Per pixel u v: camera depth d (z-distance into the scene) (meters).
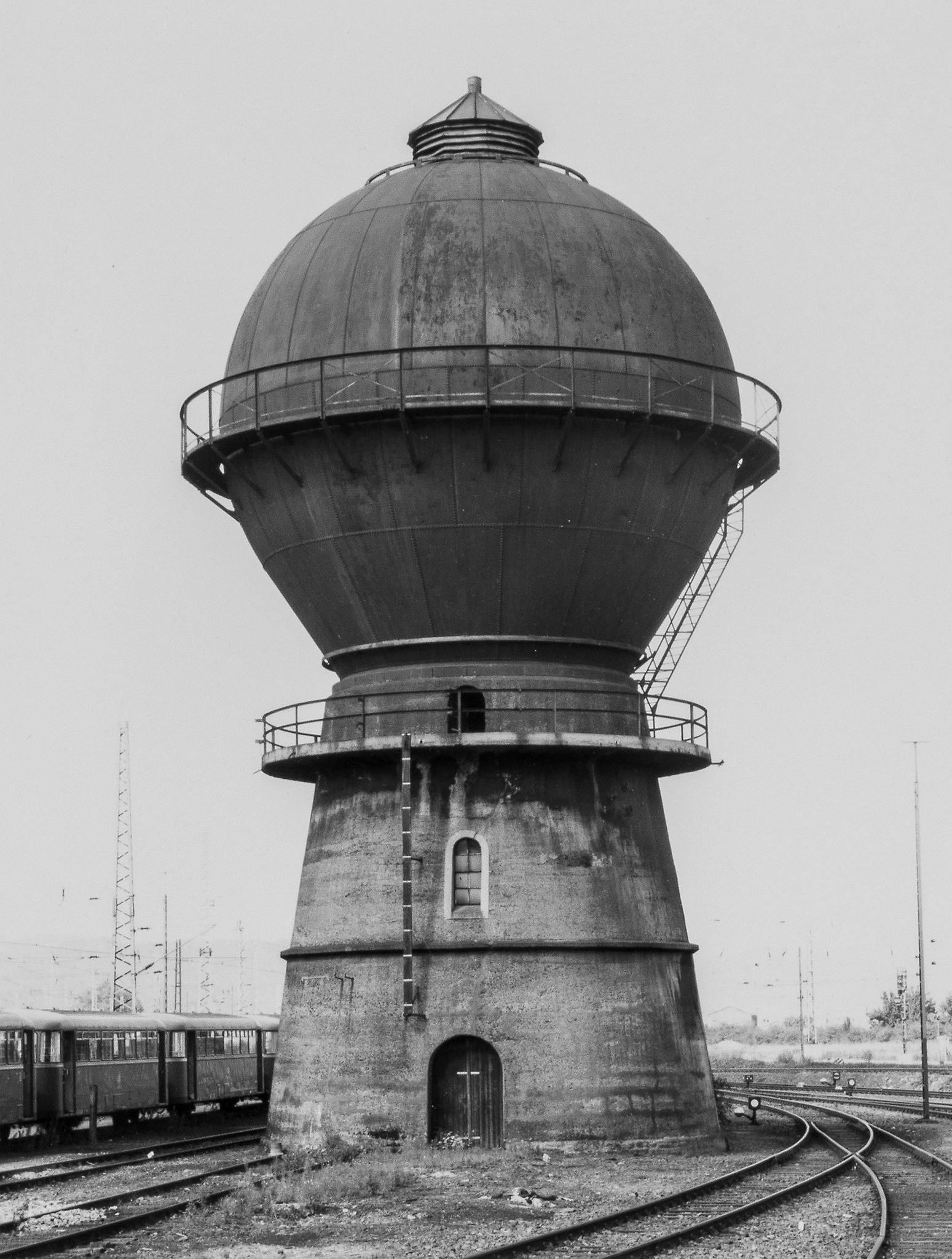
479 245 34.38
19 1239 23.23
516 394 33.34
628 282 34.88
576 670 35.25
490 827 34.22
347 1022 34.06
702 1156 33.47
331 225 36.38
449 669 34.88
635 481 34.41
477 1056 33.47
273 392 34.66
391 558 34.41
